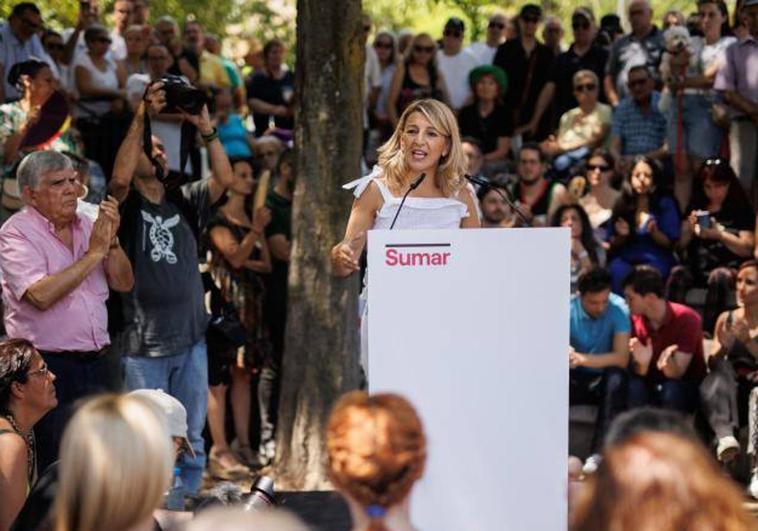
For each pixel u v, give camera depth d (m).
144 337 8.68
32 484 6.73
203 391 9.03
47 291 7.57
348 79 9.72
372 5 20.91
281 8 20.83
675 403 9.90
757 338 9.95
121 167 8.44
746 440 9.96
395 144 6.74
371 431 3.82
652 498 3.25
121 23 15.14
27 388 6.57
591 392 10.11
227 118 14.44
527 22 14.60
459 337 5.71
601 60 14.61
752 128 12.48
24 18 13.14
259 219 10.91
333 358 9.87
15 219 7.74
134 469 3.83
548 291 5.70
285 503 7.04
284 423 9.99
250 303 10.96
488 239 5.68
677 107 12.70
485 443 5.72
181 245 8.85
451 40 14.88
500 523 5.73
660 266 11.60
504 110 14.12
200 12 20.47
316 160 9.76
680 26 13.84
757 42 12.40
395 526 3.84
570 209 11.32
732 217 11.64
